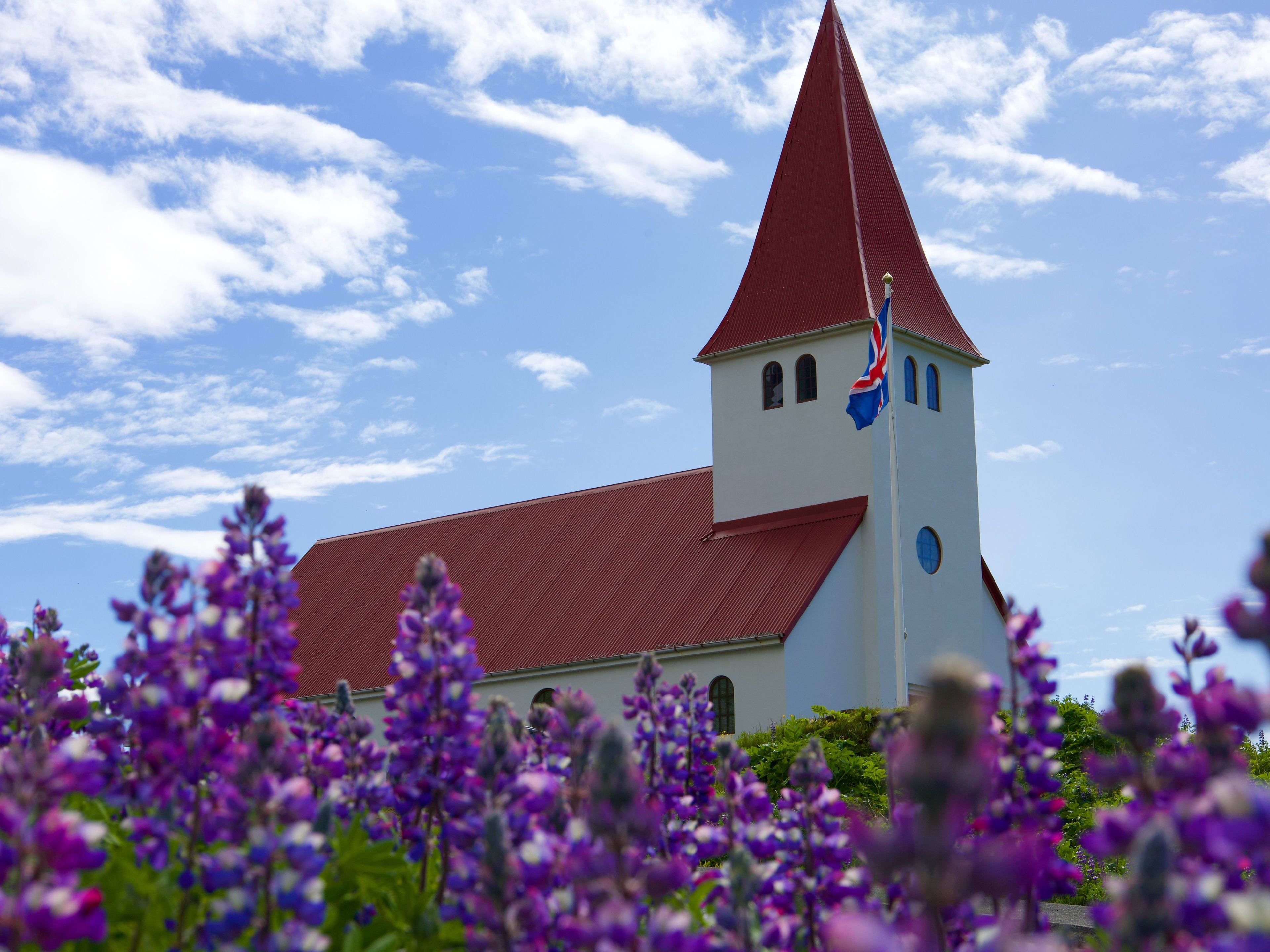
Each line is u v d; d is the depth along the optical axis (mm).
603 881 3820
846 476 33344
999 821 4906
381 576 42969
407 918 5133
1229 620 3408
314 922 4090
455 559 41125
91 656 7348
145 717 4543
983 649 35375
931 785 2518
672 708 6723
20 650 6320
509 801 4746
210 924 4035
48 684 5742
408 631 5543
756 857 5246
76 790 4031
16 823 3592
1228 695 3732
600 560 36750
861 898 5004
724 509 35469
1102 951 5309
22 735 5668
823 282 35031
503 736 4879
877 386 28484
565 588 36219
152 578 5051
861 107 37750
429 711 5410
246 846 4434
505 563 39281
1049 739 5004
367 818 5941
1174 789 4090
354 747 6141
